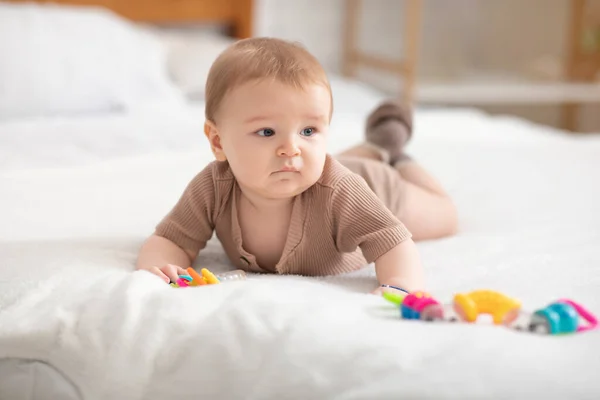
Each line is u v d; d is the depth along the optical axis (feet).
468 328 2.27
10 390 2.50
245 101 2.92
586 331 2.34
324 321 2.31
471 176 5.13
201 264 3.42
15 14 7.16
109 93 7.16
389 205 3.72
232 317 2.38
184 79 8.18
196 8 9.71
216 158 3.21
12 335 2.50
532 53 11.56
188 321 2.40
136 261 3.25
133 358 2.34
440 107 11.17
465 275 3.19
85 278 2.85
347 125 7.19
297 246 3.17
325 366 2.16
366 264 3.48
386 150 4.22
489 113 11.48
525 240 3.76
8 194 4.38
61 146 5.80
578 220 4.15
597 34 10.97
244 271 3.34
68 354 2.41
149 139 6.14
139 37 8.07
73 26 7.33
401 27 10.98
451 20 11.18
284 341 2.25
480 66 11.41
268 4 10.41
